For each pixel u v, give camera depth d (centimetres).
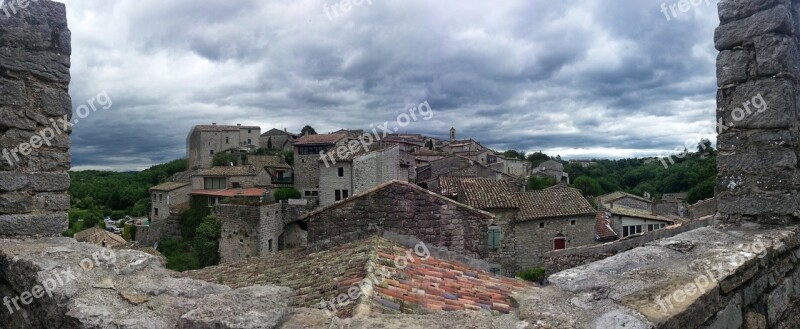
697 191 2702
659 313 273
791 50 518
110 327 287
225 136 6359
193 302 320
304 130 6819
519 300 303
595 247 892
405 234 843
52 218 551
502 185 2655
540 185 4781
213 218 3375
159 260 427
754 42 521
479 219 839
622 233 2844
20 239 519
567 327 253
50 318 353
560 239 2580
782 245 445
